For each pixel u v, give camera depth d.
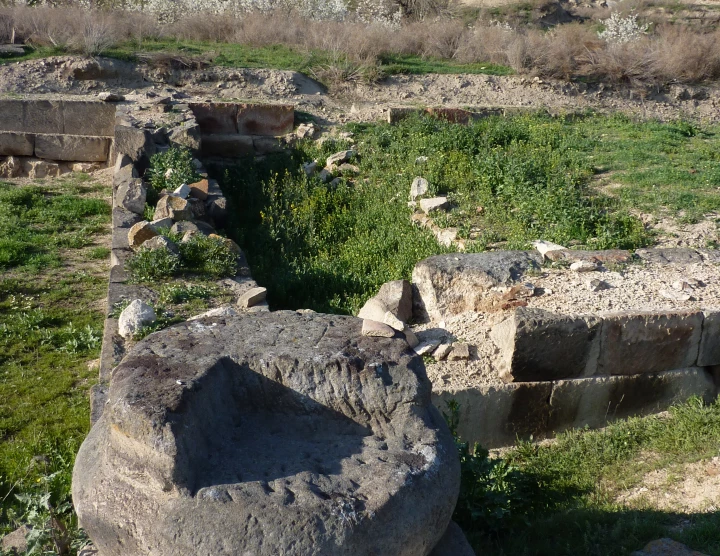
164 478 2.87
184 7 19.89
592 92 16.80
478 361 6.21
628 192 10.47
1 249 8.99
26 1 19.11
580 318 6.00
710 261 7.61
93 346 6.93
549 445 5.99
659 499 4.90
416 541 3.00
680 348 6.31
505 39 17.86
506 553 4.36
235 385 3.42
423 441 3.26
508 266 7.22
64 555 3.77
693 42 17.81
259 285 8.80
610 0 31.58
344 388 3.36
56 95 13.99
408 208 10.85
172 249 7.82
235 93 15.23
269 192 11.92
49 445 5.40
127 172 10.65
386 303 6.98
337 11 20.78
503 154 11.79
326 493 2.91
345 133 13.94
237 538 2.73
